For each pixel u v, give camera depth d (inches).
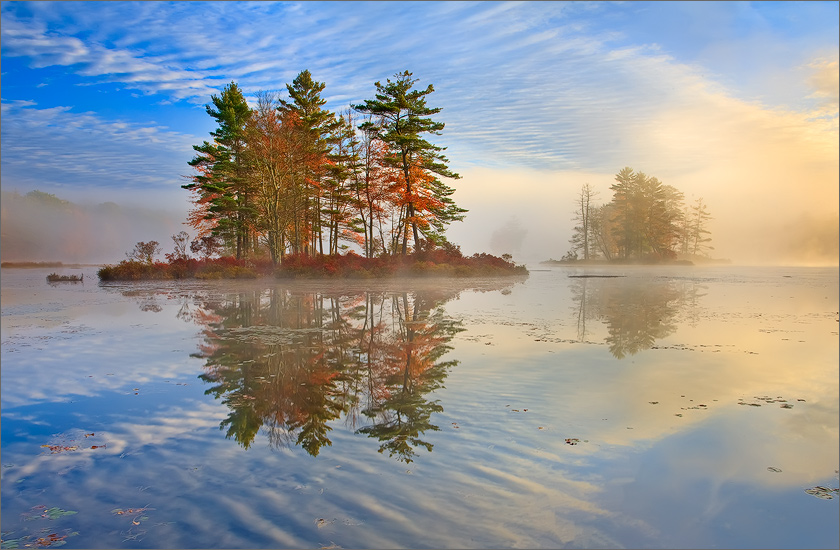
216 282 1235.2
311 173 1630.2
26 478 162.7
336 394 256.2
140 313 598.9
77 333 451.2
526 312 595.5
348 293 880.9
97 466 171.6
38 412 229.9
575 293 881.5
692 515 134.9
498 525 130.2
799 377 281.6
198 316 569.0
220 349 376.8
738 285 1092.5
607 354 348.8
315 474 162.4
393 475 160.6
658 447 181.9
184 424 213.6
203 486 155.2
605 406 229.8
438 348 374.3
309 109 1672.0
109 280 1342.3
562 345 382.9
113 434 202.5
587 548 120.1
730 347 373.1
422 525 130.6
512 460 171.5
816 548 118.6
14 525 134.4
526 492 148.7
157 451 184.5
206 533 128.3
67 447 188.4
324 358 343.3
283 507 141.4
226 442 192.7
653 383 270.4
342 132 1743.4
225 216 1745.8
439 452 178.9
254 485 155.5
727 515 134.7
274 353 360.8
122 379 290.4
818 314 570.3
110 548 123.1
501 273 1647.4
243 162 1648.6
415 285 1096.2
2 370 313.1
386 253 1758.1
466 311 608.1
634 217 3120.1
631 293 879.7
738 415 216.5
